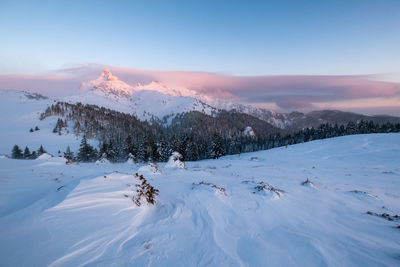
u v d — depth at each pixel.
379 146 30.27
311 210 6.81
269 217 5.74
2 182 7.22
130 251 3.38
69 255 3.00
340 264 3.36
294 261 3.43
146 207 5.59
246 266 3.26
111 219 4.33
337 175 17.38
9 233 3.39
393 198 10.20
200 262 3.32
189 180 11.25
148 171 12.73
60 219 3.94
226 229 4.73
